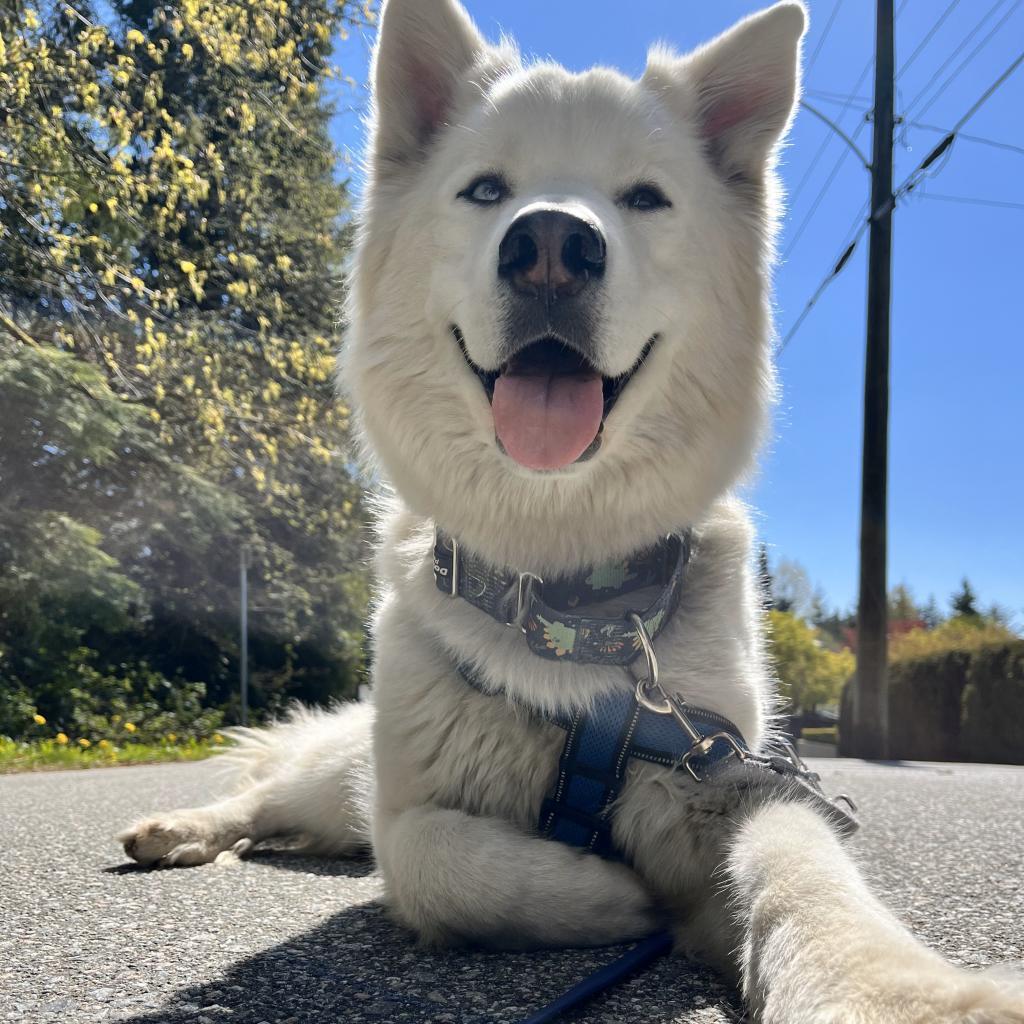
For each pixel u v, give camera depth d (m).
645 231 0.47
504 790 0.43
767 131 0.55
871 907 0.31
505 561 0.44
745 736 0.45
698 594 0.46
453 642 0.43
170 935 0.38
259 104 2.18
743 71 0.55
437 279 0.48
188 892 0.46
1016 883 0.48
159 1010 0.29
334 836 0.59
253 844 0.59
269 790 0.61
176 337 2.01
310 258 2.56
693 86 0.55
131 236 1.76
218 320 2.23
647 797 0.41
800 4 0.54
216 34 1.86
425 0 0.55
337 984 0.32
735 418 0.50
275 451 2.10
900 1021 0.24
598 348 0.43
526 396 0.44
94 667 2.20
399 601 0.47
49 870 0.52
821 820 0.38
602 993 0.32
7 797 0.92
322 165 2.56
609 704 0.41
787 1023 0.26
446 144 0.51
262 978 0.32
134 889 0.47
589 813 0.42
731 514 0.51
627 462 0.46
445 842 0.37
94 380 1.83
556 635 0.41
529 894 0.36
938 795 0.94
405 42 0.55
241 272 2.33
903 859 0.56
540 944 0.36
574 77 0.51
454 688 0.43
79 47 1.60
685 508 0.47
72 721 1.94
